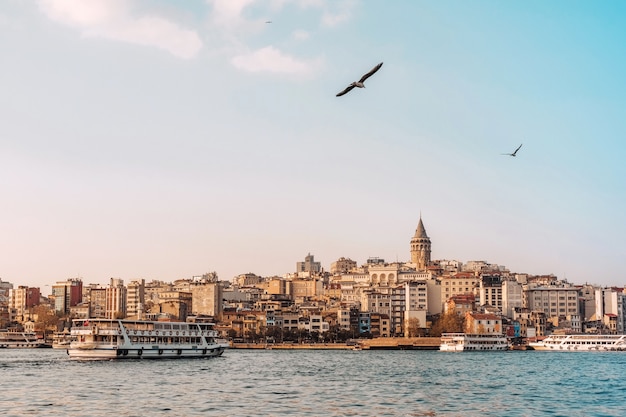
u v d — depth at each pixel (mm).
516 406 148500
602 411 143000
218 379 196250
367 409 141500
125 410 136750
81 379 189875
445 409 143125
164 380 190000
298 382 191500
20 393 159875
